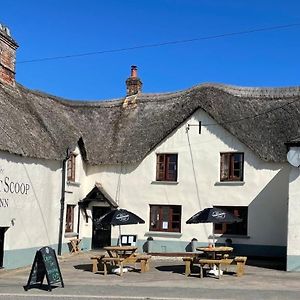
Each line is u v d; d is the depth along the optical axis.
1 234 19.89
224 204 25.09
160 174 26.48
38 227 22.22
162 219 26.22
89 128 28.70
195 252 25.14
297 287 15.74
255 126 25.28
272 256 23.97
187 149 26.02
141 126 27.73
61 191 24.30
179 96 28.23
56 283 15.56
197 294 14.20
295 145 20.19
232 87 27.27
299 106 25.58
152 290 14.90
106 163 27.00
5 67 23.56
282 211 23.98
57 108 27.77
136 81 29.97
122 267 18.69
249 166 24.80
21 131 21.44
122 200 26.77
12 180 20.14
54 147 23.55
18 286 15.66
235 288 15.38
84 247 26.94
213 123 25.67
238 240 24.67
